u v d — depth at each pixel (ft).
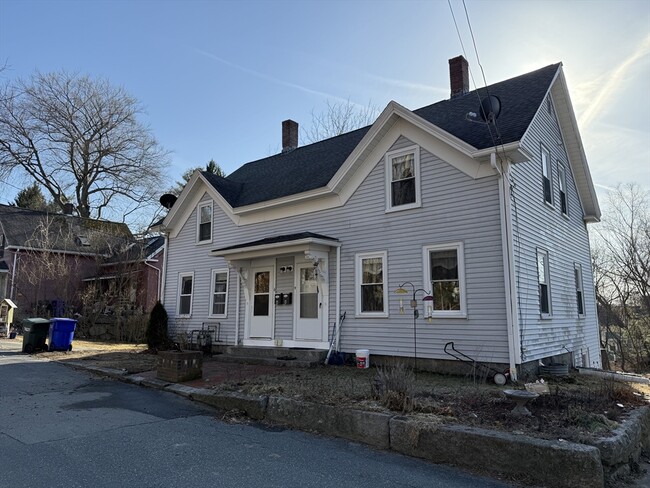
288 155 55.31
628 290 77.92
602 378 31.30
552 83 36.27
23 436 18.01
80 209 108.88
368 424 18.42
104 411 22.53
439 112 39.88
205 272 50.14
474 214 31.19
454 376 30.09
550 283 36.11
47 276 75.72
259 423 21.42
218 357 41.14
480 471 15.38
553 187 40.63
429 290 32.71
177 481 13.75
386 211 35.81
